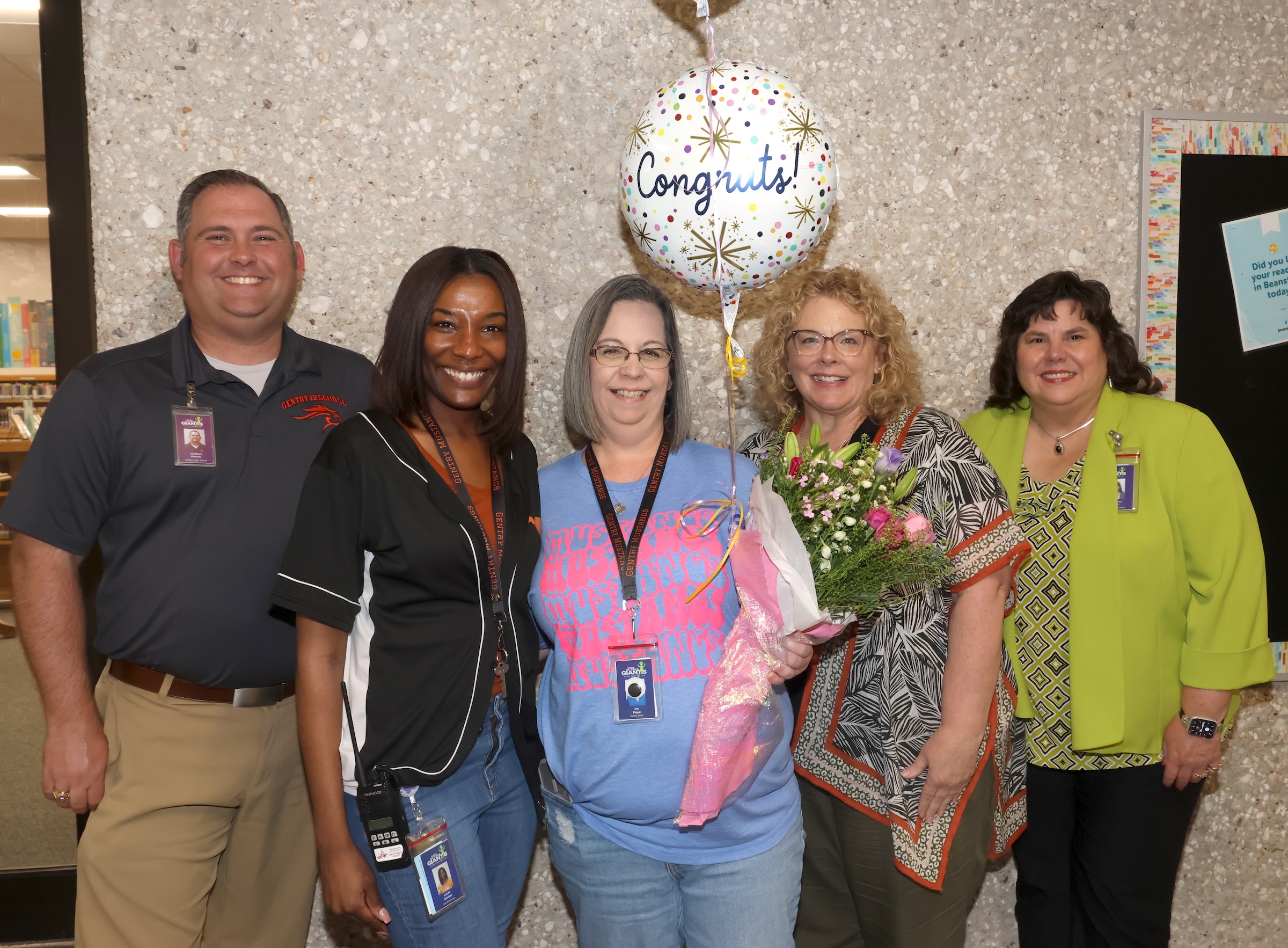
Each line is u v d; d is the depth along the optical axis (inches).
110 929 66.7
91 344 81.4
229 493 66.6
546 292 88.0
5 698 137.3
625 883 60.5
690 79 65.2
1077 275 77.8
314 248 84.0
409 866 57.8
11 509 63.8
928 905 67.1
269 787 69.9
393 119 84.3
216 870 71.1
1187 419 77.9
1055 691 77.2
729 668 57.3
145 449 65.5
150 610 65.5
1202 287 96.7
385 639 58.9
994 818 70.6
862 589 57.9
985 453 82.7
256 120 82.4
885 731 67.1
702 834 59.3
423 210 85.4
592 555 60.7
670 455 65.1
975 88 92.6
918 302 93.7
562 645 60.6
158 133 81.2
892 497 60.6
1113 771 77.8
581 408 63.6
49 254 80.5
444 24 84.2
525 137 86.4
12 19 86.4
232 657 66.3
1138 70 95.1
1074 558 75.7
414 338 60.6
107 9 79.6
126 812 66.0
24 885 84.7
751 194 63.2
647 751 57.9
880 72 91.0
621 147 87.7
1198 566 76.9
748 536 59.3
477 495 63.8
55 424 64.5
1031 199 94.6
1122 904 77.7
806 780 74.8
